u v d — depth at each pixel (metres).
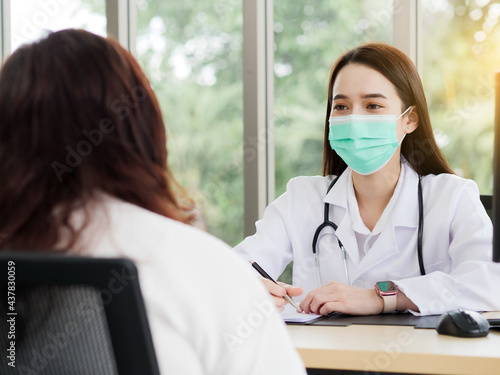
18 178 0.65
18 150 0.66
